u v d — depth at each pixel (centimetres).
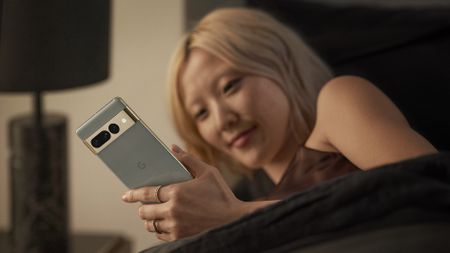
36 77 156
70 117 209
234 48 147
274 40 150
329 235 86
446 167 95
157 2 200
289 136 151
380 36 168
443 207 87
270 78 149
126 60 204
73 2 156
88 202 217
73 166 215
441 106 158
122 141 103
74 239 200
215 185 105
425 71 162
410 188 88
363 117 123
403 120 125
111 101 101
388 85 162
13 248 177
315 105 150
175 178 105
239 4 184
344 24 173
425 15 170
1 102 212
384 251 77
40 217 173
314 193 92
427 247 77
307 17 176
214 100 150
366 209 87
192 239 95
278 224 91
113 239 201
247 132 150
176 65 154
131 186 106
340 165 132
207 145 165
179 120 161
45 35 155
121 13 201
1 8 140
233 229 92
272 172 157
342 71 165
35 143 169
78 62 159
